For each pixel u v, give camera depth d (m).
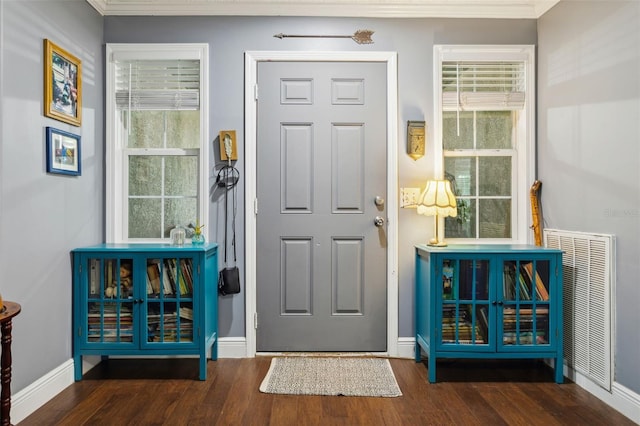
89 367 2.62
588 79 2.35
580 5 2.42
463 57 2.88
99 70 2.80
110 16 2.85
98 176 2.78
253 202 2.88
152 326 2.49
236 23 2.88
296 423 1.99
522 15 2.87
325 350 2.90
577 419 2.03
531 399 2.24
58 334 2.32
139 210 2.94
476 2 2.80
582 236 2.38
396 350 2.87
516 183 2.97
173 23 2.87
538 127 2.87
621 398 2.09
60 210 2.35
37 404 2.12
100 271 2.47
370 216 2.90
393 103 2.89
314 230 2.90
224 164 2.87
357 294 2.91
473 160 2.96
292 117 2.89
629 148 2.05
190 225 2.94
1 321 1.58
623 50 2.09
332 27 2.89
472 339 2.44
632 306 2.05
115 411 2.10
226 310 2.87
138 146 2.96
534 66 2.88
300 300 2.89
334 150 2.90
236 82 2.88
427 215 2.71
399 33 2.90
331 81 2.90
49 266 2.25
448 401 2.22
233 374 2.56
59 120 2.33
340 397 2.26
